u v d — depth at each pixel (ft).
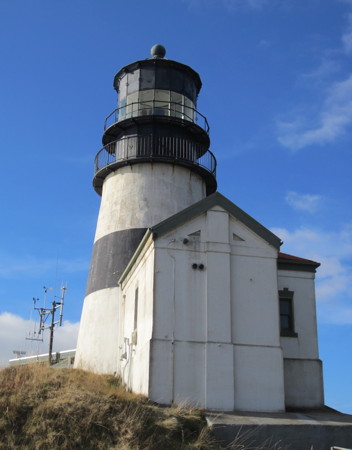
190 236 64.03
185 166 92.27
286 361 70.90
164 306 60.85
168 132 93.35
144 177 90.43
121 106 98.37
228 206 66.08
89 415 49.75
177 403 57.77
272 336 63.00
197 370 59.52
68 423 49.08
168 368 58.80
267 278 65.00
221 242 64.39
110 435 48.85
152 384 57.82
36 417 49.62
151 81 96.68
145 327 62.95
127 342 71.82
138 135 92.07
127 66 98.73
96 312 85.51
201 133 95.66
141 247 67.21
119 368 77.00
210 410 58.13
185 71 99.45
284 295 73.67
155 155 90.89
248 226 66.23
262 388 60.85
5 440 47.65
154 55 101.76
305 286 74.90
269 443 53.01
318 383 70.74
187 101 97.96
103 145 99.30
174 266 62.44
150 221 87.51
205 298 62.03
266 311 63.77
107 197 93.04
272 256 65.98
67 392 53.11
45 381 56.34
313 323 73.36
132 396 56.65
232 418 55.42
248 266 65.00
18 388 53.83
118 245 87.20
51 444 47.29
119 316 82.69
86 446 47.78
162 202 88.89
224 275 63.31
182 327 60.59
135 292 71.82
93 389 55.11
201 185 94.38
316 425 54.54
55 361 127.65
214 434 52.42
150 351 58.90
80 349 87.30
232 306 63.05
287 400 69.10
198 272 62.85
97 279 87.86
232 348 60.95
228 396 59.21
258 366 61.46
